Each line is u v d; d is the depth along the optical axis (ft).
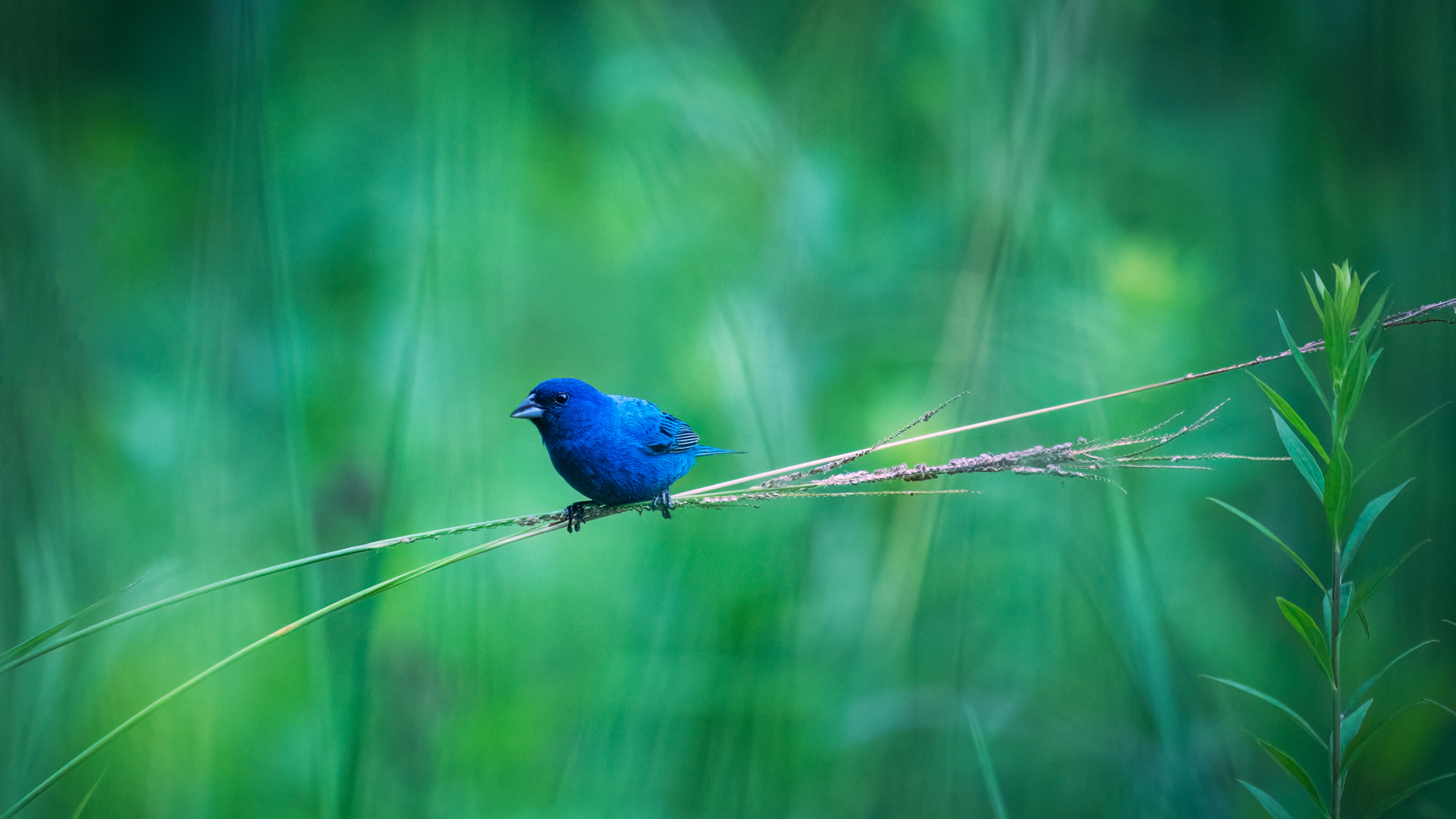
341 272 26.37
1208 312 26.25
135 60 26.48
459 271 26.17
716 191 26.43
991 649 25.98
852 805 25.85
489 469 26.12
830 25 26.63
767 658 25.86
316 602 25.62
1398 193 26.11
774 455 26.03
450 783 25.85
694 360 26.37
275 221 25.76
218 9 25.79
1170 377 26.16
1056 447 25.39
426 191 26.09
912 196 26.53
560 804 25.79
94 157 26.37
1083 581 25.84
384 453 26.07
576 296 26.66
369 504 26.05
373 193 26.43
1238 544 26.12
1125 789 25.76
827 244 26.40
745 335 26.12
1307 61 26.25
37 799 25.63
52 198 25.79
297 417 25.66
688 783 25.81
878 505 26.17
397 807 25.82
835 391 26.30
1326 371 26.12
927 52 26.53
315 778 25.68
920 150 26.58
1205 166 26.48
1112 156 26.37
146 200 26.40
